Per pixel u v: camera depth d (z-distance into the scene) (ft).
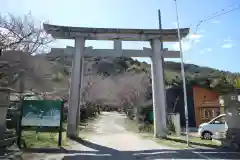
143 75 109.19
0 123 23.29
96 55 55.21
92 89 113.39
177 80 129.49
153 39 57.00
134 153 35.50
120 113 165.68
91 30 54.70
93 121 110.01
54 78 51.57
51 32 52.60
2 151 23.35
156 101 54.34
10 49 38.37
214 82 130.00
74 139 48.37
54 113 39.22
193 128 93.15
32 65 41.88
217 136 46.73
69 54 53.78
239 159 31.45
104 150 37.83
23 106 38.47
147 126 76.38
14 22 42.09
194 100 104.99
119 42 56.44
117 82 111.45
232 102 43.60
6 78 39.60
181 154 34.78
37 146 37.60
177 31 55.26
